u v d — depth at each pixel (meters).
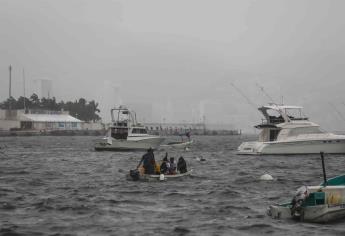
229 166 56.28
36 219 24.47
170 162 42.41
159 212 26.53
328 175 45.38
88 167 55.66
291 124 67.06
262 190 35.00
